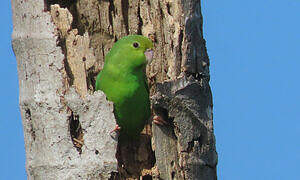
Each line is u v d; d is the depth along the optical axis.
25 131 10.57
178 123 10.79
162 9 11.40
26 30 10.54
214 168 11.16
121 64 11.20
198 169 10.86
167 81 10.76
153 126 10.91
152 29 11.62
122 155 11.86
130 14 12.18
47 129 10.12
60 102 10.15
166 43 11.29
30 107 10.35
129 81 11.23
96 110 10.13
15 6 10.77
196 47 11.04
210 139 11.05
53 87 10.23
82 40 10.88
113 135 10.11
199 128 10.95
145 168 11.81
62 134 10.08
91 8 12.20
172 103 10.75
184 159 10.77
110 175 9.98
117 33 12.26
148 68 11.75
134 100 11.34
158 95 10.66
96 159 9.98
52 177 10.01
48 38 10.34
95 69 11.88
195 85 10.93
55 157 10.03
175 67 10.93
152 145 11.01
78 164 9.95
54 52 10.31
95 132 10.09
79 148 10.32
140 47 11.19
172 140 10.88
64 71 10.30
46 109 10.16
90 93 10.70
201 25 11.22
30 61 10.42
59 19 10.78
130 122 11.61
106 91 11.29
